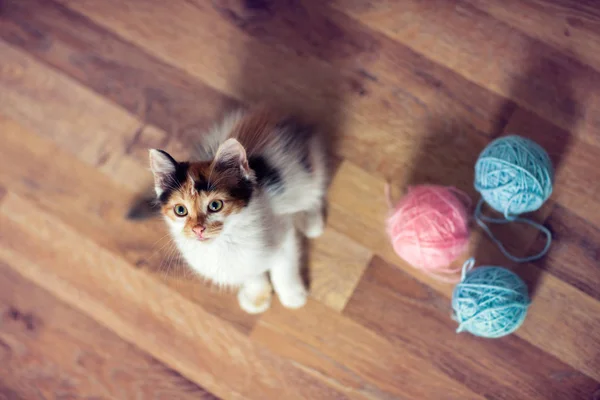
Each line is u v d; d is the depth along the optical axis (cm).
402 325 130
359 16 142
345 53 141
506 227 131
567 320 127
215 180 93
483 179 113
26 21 146
